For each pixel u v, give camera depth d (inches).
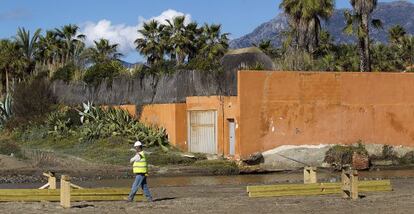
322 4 1899.6
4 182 1123.9
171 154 1386.6
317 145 1393.9
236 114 1348.4
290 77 1381.6
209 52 2480.3
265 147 1355.8
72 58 2522.1
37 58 2871.6
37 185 1075.9
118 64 1830.7
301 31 1916.8
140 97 1647.4
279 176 1241.4
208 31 2620.6
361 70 1708.9
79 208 733.9
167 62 1667.1
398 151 1450.5
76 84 1898.4
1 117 2094.0
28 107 1974.7
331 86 1412.4
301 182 1098.1
